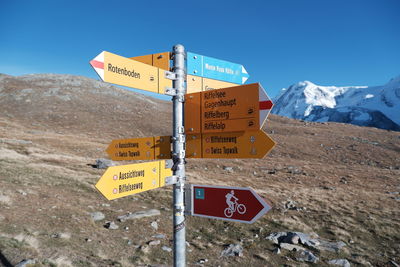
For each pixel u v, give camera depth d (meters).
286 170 37.25
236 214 3.32
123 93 118.38
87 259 7.54
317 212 16.48
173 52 3.64
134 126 81.88
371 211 17.42
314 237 12.31
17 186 15.05
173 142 3.56
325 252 10.70
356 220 15.43
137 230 11.28
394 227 14.48
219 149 3.38
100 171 24.47
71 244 8.56
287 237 11.62
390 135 87.81
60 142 46.53
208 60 4.10
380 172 40.81
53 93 100.69
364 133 90.81
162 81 3.57
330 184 28.75
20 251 7.03
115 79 3.14
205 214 3.52
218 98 3.38
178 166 3.51
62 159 29.36
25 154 29.80
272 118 122.06
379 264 10.20
